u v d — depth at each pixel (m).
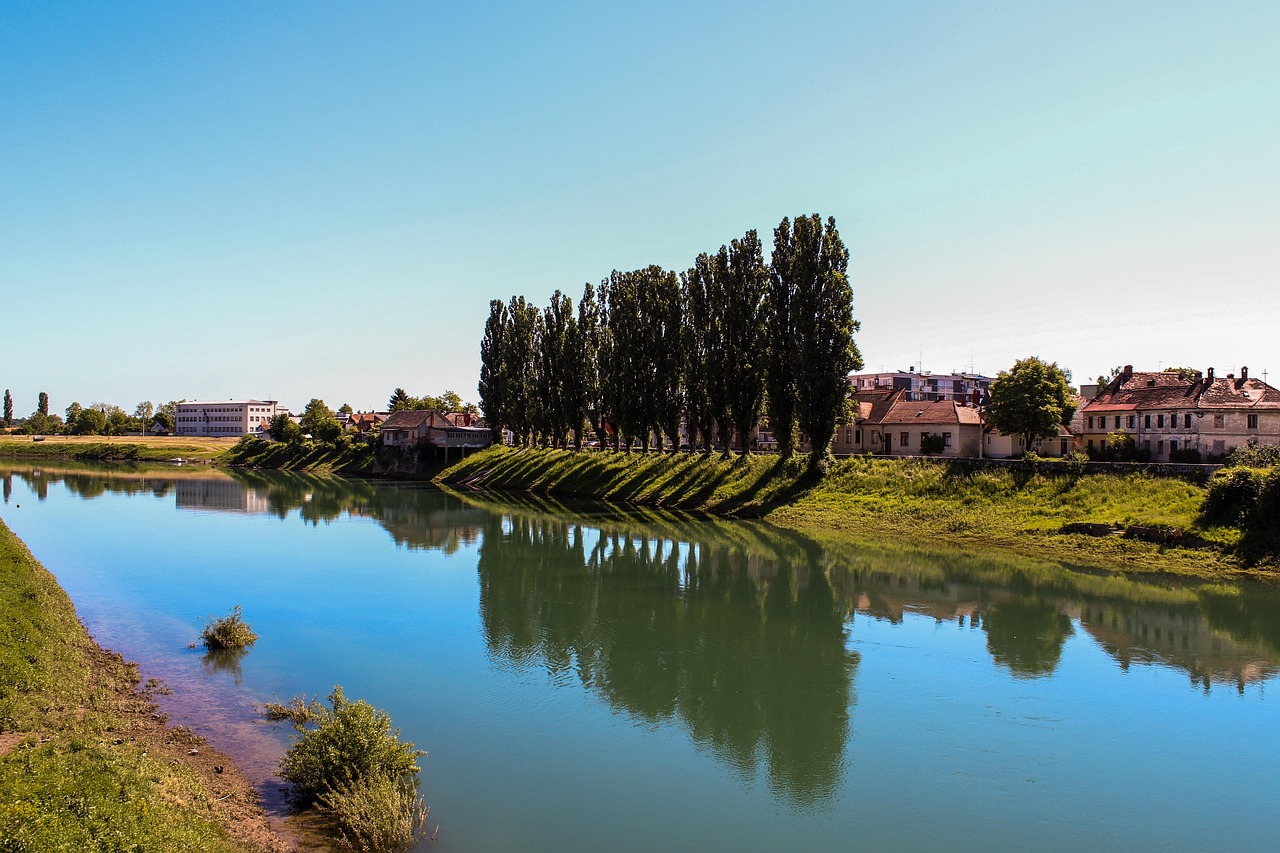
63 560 51.88
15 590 32.09
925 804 20.97
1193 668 31.06
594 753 23.69
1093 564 49.34
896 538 59.88
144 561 51.88
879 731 25.42
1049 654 32.75
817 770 22.80
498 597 42.44
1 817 13.70
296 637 34.59
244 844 16.69
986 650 33.41
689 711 26.95
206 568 49.75
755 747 24.27
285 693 27.70
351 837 17.95
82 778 16.27
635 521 71.69
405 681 29.38
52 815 14.38
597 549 57.25
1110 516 54.75
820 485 73.88
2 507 82.25
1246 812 20.67
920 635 35.50
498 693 28.34
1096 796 21.42
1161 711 26.97
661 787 21.66
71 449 193.38
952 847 18.95
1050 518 57.47
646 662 31.88
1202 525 49.94
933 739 24.89
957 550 55.00
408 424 133.12
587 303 105.38
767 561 52.38
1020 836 19.48
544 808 20.31
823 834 19.41
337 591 43.59
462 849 18.17
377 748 20.53
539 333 112.81
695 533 64.25
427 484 117.00
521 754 23.50
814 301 73.69
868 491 70.31
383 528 68.06
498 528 67.94
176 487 108.94
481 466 118.94
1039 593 42.75
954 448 87.94
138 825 15.11
